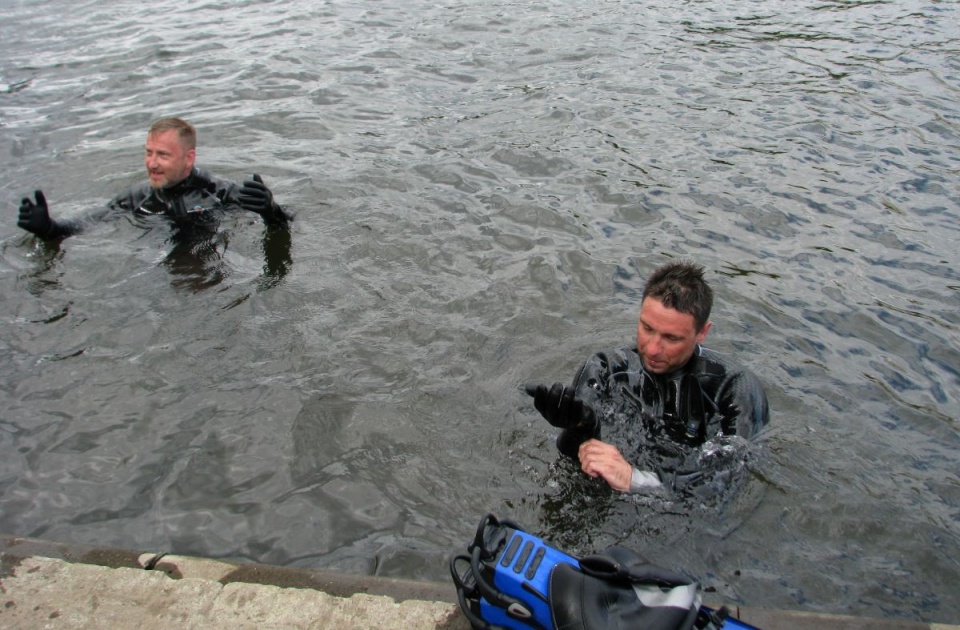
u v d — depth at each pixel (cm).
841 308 480
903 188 625
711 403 355
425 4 1111
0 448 364
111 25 1050
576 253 530
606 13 1073
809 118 745
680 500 326
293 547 313
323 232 551
